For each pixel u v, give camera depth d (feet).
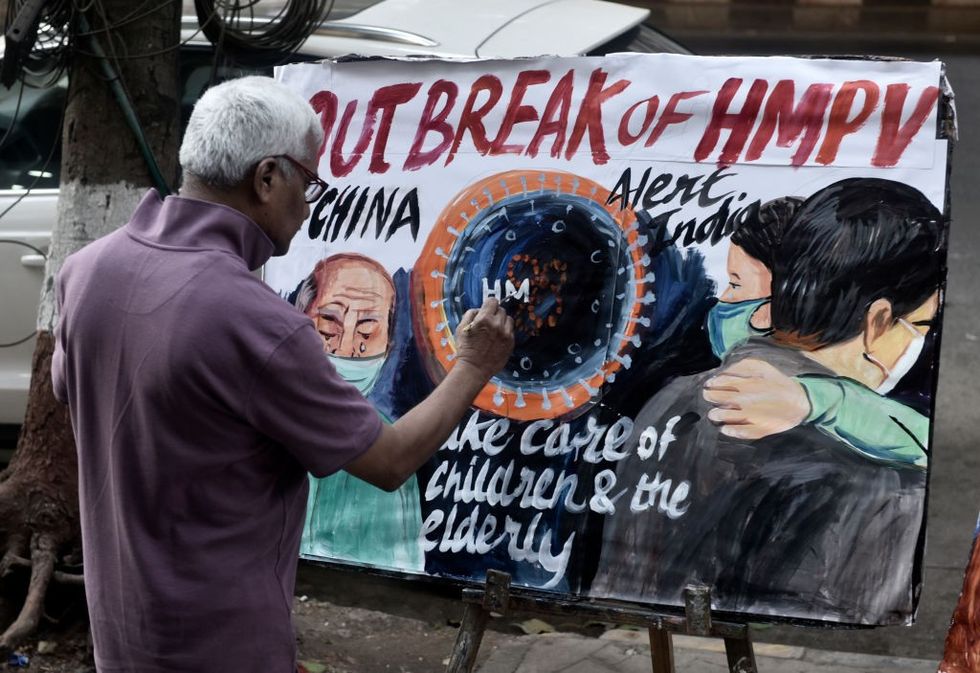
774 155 8.89
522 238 9.59
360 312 10.07
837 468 8.50
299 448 6.67
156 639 6.74
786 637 13.37
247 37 13.83
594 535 9.04
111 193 13.03
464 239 9.78
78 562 13.08
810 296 8.68
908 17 48.44
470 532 9.40
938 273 8.41
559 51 15.14
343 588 14.65
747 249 8.89
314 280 10.23
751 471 8.68
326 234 10.22
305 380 6.59
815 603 8.43
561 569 9.10
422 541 9.53
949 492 15.98
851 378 8.54
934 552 14.66
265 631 6.84
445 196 9.87
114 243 6.93
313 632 13.55
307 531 9.89
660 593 8.81
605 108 9.40
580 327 9.30
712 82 9.11
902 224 8.51
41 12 12.09
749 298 8.85
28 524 12.97
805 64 8.87
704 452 8.83
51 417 13.05
